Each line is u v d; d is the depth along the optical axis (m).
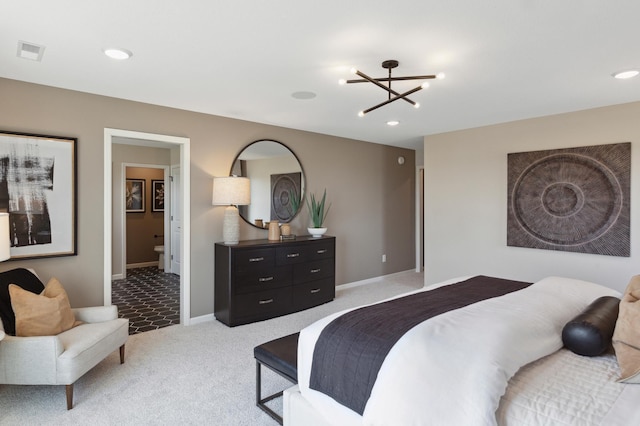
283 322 4.01
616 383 1.50
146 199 7.40
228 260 3.83
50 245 3.11
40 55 2.47
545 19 2.00
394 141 5.89
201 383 2.66
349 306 4.64
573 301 2.19
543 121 4.14
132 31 2.14
